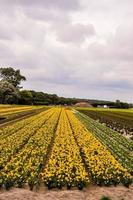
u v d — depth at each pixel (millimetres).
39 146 27484
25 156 22781
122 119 74938
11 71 191750
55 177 16953
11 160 21453
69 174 17359
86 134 36219
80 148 28047
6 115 67688
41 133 35625
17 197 14688
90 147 27203
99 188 16703
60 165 19531
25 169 18766
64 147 26938
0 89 148125
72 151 24906
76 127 44219
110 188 16703
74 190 16203
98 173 17641
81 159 22250
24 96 186375
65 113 85812
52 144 30391
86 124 51469
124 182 17281
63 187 16750
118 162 22000
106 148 28031
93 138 33062
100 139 34562
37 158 22047
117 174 18016
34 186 16797
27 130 38156
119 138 37469
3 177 16953
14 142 28797
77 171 18094
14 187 16422
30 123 47656
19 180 16641
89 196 15289
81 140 31234
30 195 15109
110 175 17516
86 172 19047
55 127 46000
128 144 33062
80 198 14898
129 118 79938
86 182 16688
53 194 15352
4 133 35688
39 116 65312
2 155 23250
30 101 188500
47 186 16625
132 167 21312
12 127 41281
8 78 192000
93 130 42688
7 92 149875
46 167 19578
